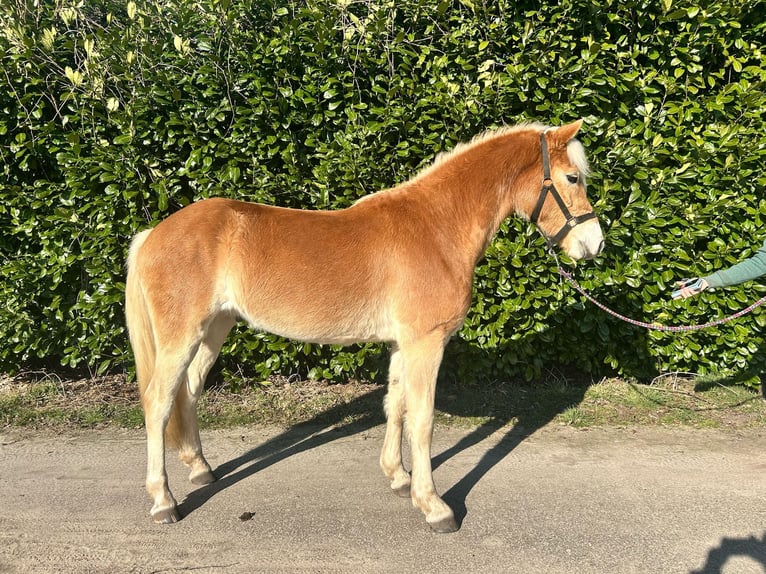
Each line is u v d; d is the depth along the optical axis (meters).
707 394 4.52
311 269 2.81
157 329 2.83
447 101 4.04
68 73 3.96
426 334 2.86
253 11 4.34
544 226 3.17
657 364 4.70
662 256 4.38
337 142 4.19
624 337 4.61
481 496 3.12
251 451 3.72
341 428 4.07
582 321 4.47
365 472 3.42
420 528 2.82
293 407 4.37
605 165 4.17
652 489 3.18
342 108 4.29
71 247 4.32
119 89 4.19
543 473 3.39
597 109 4.24
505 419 4.20
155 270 2.81
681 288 3.34
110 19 4.28
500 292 4.33
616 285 4.40
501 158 3.05
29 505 3.00
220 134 4.17
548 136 3.06
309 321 2.88
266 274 2.81
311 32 4.18
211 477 3.27
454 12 4.28
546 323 4.45
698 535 2.74
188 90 4.14
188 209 2.94
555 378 4.89
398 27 4.35
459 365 4.66
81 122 4.24
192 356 2.86
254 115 4.10
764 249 3.22
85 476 3.33
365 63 4.19
